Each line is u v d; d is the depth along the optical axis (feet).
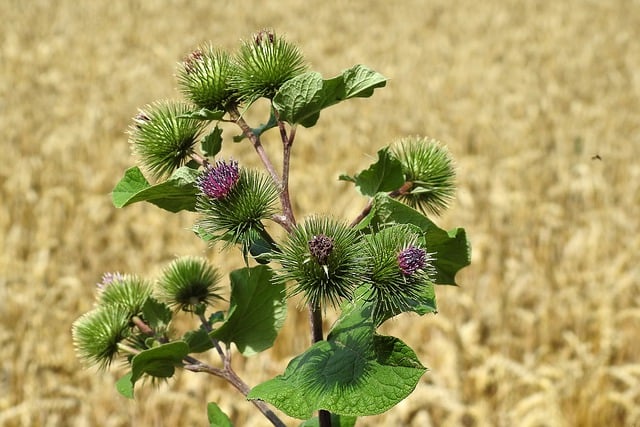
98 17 17.01
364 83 1.85
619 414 4.55
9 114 9.67
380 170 1.98
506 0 19.85
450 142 9.07
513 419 4.09
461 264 1.91
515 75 12.69
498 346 5.21
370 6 19.27
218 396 4.47
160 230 6.39
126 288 2.17
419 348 5.03
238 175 1.85
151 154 2.00
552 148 9.62
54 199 7.24
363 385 1.72
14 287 5.52
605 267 5.89
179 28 16.34
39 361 4.74
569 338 4.79
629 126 10.15
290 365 1.78
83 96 10.98
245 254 1.82
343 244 1.78
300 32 15.83
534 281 5.87
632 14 18.06
